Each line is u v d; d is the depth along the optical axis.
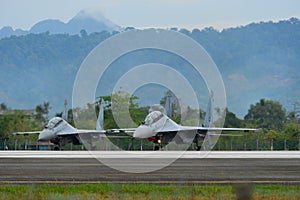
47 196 50.88
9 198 50.31
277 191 54.66
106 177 65.62
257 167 78.00
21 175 67.06
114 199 50.59
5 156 103.38
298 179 64.12
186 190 54.47
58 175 67.31
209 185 58.62
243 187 43.84
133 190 54.88
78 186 56.75
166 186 57.25
